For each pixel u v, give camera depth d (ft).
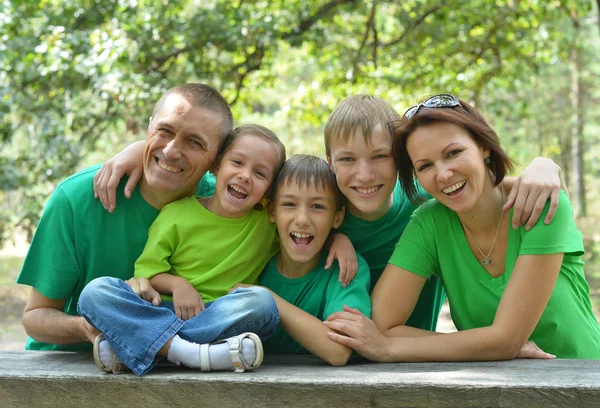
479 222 8.05
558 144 86.22
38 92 30.25
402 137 7.86
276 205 8.43
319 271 8.58
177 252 8.42
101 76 27.63
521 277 7.47
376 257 9.21
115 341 6.89
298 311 7.76
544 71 69.87
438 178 7.55
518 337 7.41
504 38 32.14
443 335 7.62
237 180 8.24
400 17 32.94
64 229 8.46
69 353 8.35
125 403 6.65
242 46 29.27
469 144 7.59
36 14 29.12
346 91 35.53
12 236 33.88
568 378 6.25
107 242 8.63
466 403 6.05
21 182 30.48
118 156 8.68
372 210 8.25
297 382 6.30
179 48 31.09
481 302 8.04
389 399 6.16
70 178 8.72
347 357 7.51
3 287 39.96
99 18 28.35
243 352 6.90
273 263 8.83
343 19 37.76
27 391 6.81
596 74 77.77
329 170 8.48
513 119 71.67
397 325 8.09
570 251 7.52
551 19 33.60
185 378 6.54
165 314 7.18
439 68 35.24
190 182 8.48
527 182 7.70
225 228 8.48
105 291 7.08
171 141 8.21
